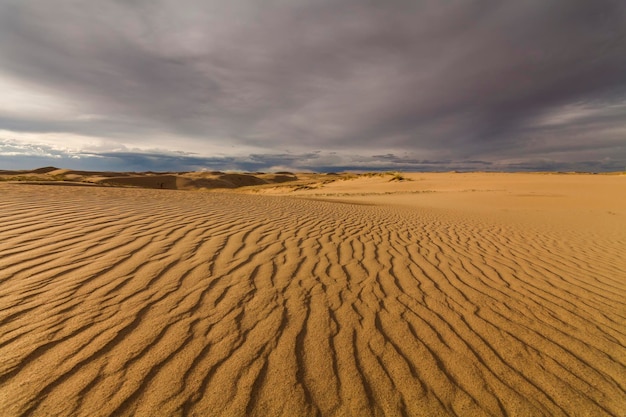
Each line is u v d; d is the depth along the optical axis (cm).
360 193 2967
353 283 354
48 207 585
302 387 191
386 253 489
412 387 200
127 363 195
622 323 305
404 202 1752
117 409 163
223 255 403
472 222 938
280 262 399
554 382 215
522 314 311
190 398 175
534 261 517
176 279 320
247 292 307
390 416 178
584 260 545
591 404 198
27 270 309
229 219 633
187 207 748
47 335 213
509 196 2150
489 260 502
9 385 170
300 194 2981
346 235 591
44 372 181
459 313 303
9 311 237
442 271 425
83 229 458
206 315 259
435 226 813
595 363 238
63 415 157
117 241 417
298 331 249
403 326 270
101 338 216
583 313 323
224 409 171
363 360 221
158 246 412
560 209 1439
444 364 224
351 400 186
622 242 720
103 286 290
